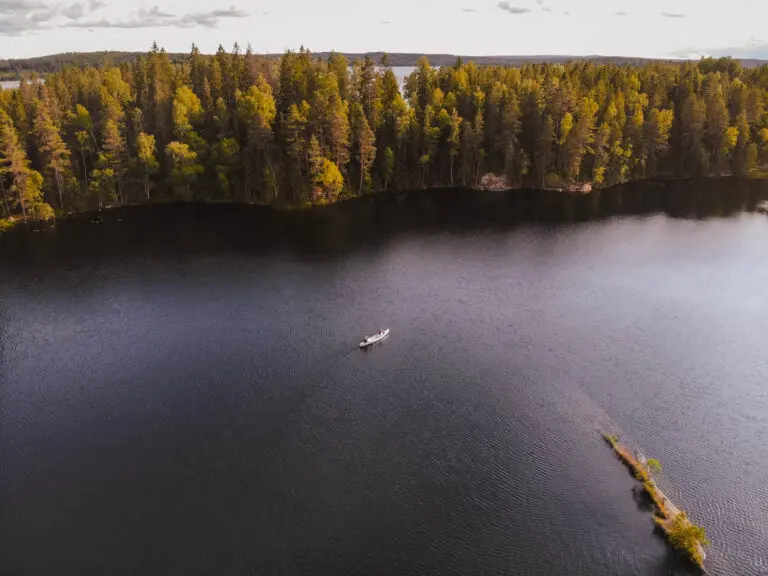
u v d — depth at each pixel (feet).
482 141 577.84
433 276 361.71
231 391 245.24
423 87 608.19
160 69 565.94
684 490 191.11
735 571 162.81
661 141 588.50
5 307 314.96
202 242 414.41
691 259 385.50
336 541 174.29
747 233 434.30
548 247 411.13
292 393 244.01
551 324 301.43
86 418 228.43
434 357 271.08
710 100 615.16
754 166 613.52
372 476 199.21
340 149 508.53
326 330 294.87
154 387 247.70
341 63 597.52
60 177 463.01
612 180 574.97
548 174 561.84
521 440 215.51
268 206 495.41
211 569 165.37
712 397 239.91
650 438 215.72
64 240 414.62
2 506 187.32
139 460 207.00
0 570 164.76
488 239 427.74
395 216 478.59
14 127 467.93
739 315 308.60
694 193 544.21
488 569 164.96
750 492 190.29
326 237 428.56
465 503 187.42
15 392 243.40
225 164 508.12
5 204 443.73
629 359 268.00
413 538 175.01
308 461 206.18
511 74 631.15
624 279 355.77
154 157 503.61
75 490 193.67
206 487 194.80
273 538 175.42
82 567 165.89
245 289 340.18
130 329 294.46
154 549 171.83
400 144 547.49
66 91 531.09
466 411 232.53
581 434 218.18
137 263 376.27
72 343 280.72
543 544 172.35
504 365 264.31
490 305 323.16
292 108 476.54
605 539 173.37
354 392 244.83
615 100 595.88
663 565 164.76
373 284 349.20
